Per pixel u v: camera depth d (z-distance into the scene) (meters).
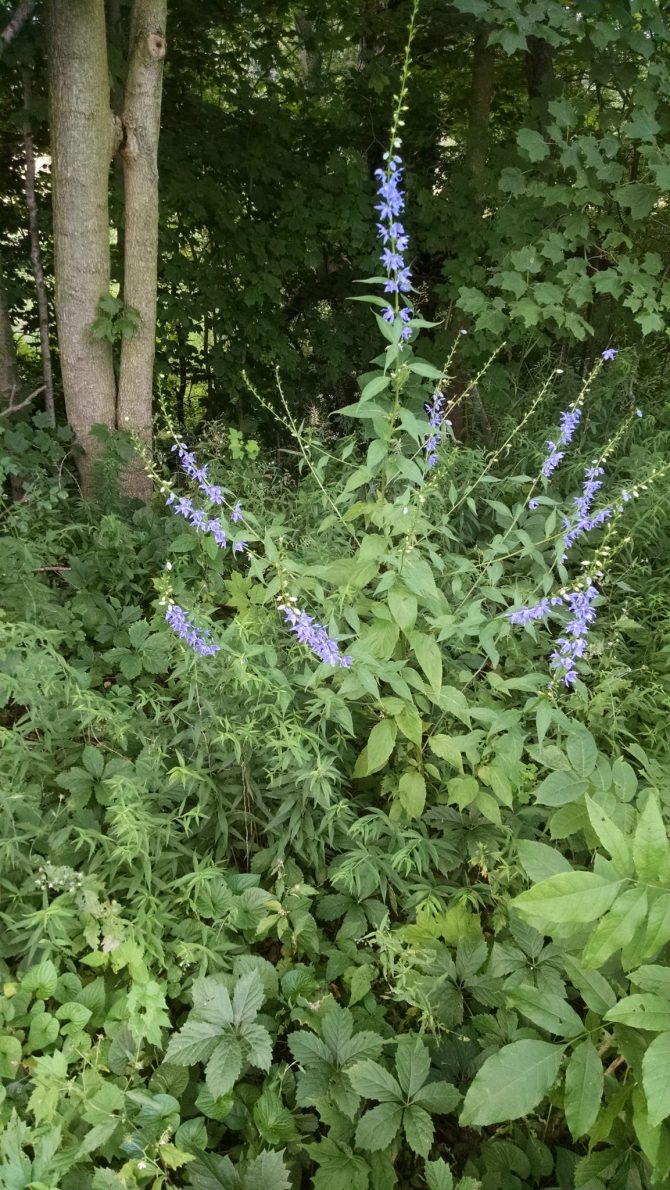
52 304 6.28
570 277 4.66
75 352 4.50
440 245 6.27
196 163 5.90
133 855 2.24
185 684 2.75
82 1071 1.96
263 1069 1.92
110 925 2.10
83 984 2.25
